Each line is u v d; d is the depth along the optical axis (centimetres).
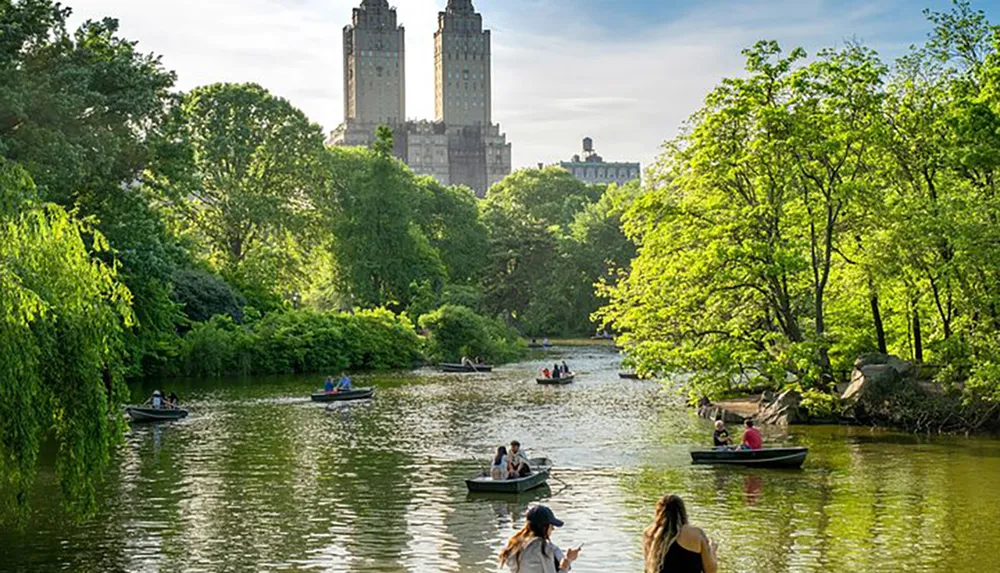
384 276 10456
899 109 4425
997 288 3994
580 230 13600
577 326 13038
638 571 2066
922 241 4000
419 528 2450
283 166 10000
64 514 2586
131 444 3859
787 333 4472
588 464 3347
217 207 9525
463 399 5634
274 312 8388
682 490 2888
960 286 4097
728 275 4316
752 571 2045
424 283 10400
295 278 10206
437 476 3153
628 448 3709
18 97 3966
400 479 3103
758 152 4281
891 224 4147
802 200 4447
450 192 12975
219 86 9850
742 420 4484
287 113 10075
